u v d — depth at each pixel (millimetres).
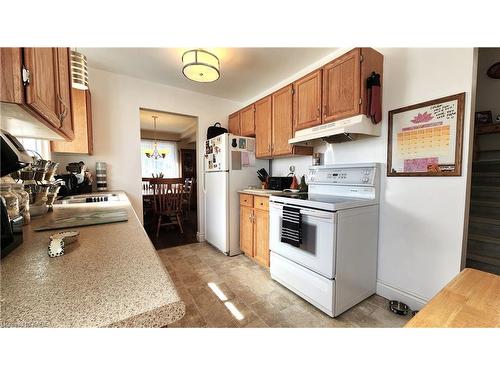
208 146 3221
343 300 1642
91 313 388
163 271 549
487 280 657
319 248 1649
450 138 1481
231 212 2875
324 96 2002
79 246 727
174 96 3152
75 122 2264
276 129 2627
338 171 2111
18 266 572
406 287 1741
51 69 1043
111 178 2762
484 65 2549
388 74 1794
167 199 3812
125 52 2236
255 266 2516
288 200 1938
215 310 1692
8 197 778
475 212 2271
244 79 2889
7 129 1205
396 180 1771
